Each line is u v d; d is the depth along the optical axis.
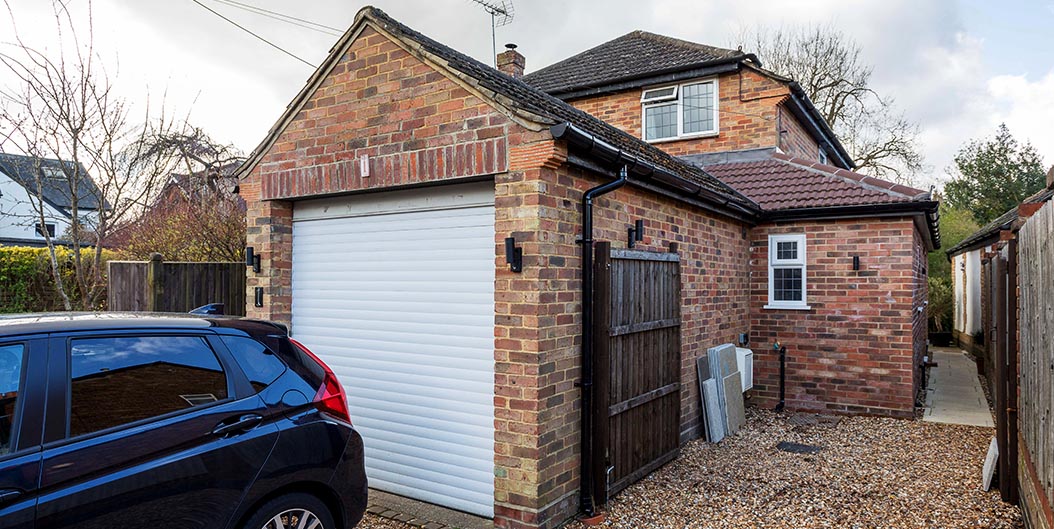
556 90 13.02
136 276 6.88
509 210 4.65
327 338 5.97
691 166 9.26
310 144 5.77
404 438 5.44
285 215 6.17
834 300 9.09
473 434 5.03
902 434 7.82
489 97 4.71
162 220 9.62
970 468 6.38
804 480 5.99
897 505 5.33
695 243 7.50
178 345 3.26
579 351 5.06
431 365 5.29
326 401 3.77
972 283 17.36
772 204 9.40
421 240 5.38
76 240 7.12
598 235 5.34
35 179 7.68
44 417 2.69
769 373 9.44
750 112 11.45
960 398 10.48
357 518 3.82
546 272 4.61
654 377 6.23
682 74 11.87
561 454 4.82
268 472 3.33
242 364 3.47
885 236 8.79
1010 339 5.22
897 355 8.72
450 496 5.14
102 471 2.75
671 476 6.10
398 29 5.57
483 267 5.01
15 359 2.72
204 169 10.55
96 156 7.13
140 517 2.83
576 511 5.03
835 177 9.74
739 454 6.91
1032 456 4.40
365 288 5.72
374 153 5.35
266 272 6.06
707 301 7.88
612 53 14.38
